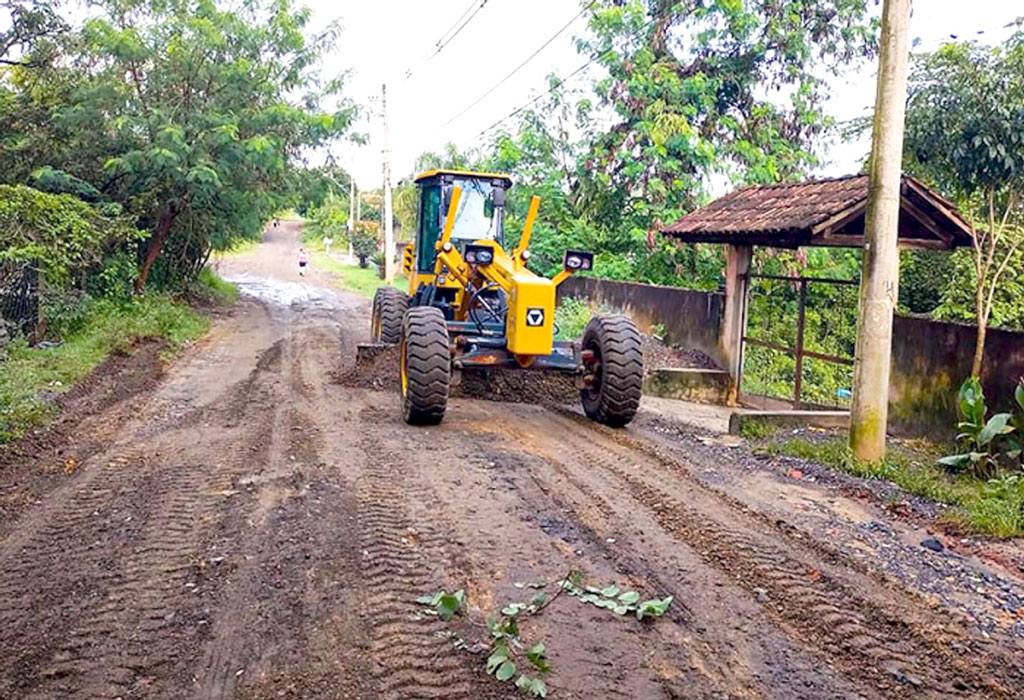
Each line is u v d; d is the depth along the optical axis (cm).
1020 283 1126
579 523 589
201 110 1853
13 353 1158
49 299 1369
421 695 373
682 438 871
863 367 764
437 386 850
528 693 375
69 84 1792
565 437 850
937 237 1046
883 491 686
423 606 455
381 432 842
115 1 1872
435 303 1105
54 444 787
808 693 382
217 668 397
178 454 753
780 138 2214
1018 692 388
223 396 1039
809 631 440
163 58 1844
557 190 2247
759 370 1239
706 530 578
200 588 478
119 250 1805
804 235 1047
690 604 468
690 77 2125
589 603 464
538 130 2309
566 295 1827
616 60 2114
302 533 556
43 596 468
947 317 1187
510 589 481
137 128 1770
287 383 1142
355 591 472
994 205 1052
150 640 421
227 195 1973
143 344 1441
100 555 523
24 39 1678
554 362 904
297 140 2041
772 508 632
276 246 6116
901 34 738
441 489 654
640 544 553
